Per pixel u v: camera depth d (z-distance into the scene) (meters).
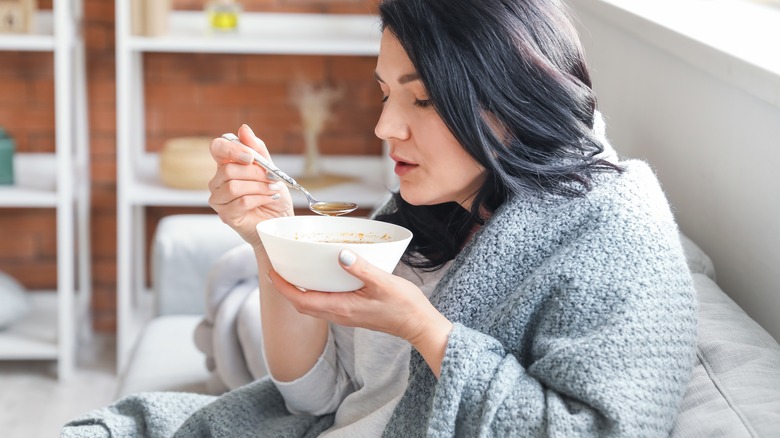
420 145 1.16
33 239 3.42
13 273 3.44
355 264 0.94
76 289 3.43
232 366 1.90
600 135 1.26
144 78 3.38
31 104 3.33
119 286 3.09
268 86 3.43
